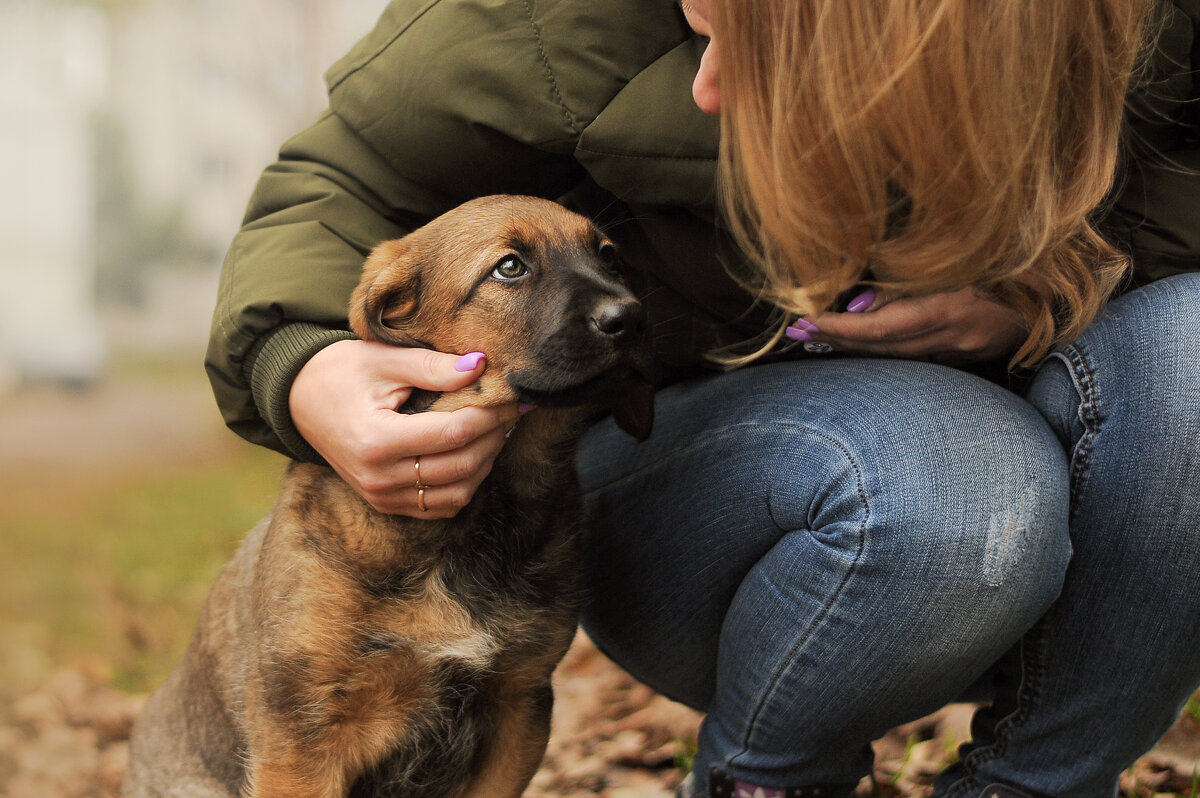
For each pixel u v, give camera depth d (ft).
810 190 6.57
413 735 8.64
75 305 142.31
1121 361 7.52
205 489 35.76
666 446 8.88
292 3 143.23
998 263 6.86
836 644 7.63
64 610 22.08
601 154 8.05
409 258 8.32
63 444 55.93
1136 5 6.50
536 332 7.91
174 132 148.05
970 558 7.25
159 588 23.26
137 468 45.29
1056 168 6.63
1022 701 8.12
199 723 9.73
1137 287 8.23
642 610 9.04
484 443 7.73
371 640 8.14
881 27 6.17
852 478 7.49
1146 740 7.87
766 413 8.24
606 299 7.84
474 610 8.39
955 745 11.06
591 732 13.44
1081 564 7.74
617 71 7.96
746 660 8.14
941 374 7.91
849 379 8.06
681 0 7.74
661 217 8.53
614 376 7.87
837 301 8.66
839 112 6.29
